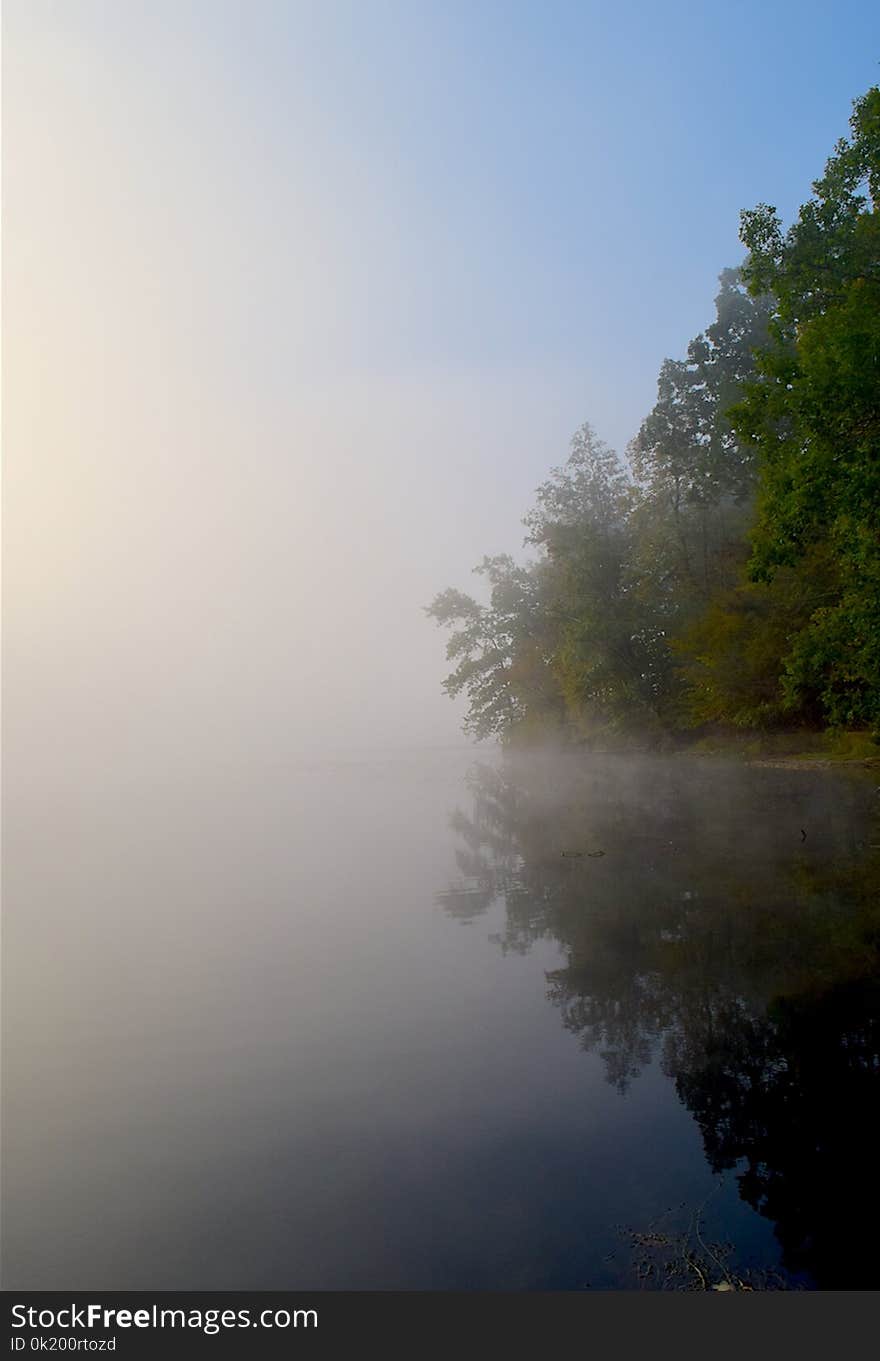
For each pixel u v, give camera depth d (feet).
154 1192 21.93
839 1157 21.38
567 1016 32.58
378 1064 29.32
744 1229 18.92
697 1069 26.86
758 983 33.99
